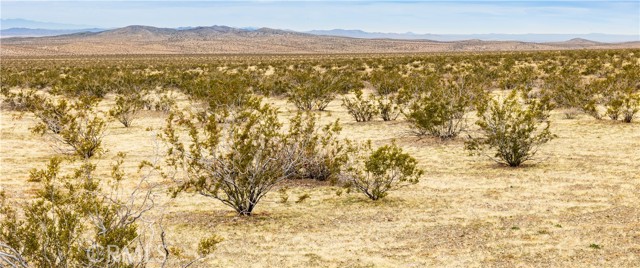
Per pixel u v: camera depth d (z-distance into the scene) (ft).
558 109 80.74
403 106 84.74
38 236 20.47
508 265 25.26
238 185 34.06
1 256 18.52
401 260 26.35
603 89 81.82
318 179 44.29
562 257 25.98
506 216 32.71
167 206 36.65
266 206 36.81
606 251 26.45
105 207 23.11
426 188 40.45
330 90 94.32
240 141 33.60
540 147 53.98
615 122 66.18
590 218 31.63
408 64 214.90
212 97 58.95
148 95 109.60
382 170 37.60
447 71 159.53
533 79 116.57
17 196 38.24
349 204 36.76
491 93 102.27
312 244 28.94
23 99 98.73
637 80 95.61
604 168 43.88
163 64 255.29
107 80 125.39
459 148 55.62
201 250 23.13
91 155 54.49
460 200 36.73
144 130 71.26
